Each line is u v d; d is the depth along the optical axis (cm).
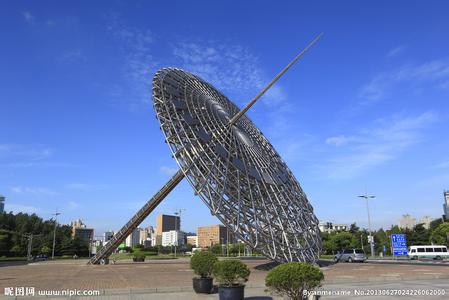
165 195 5734
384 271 4294
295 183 5681
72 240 15512
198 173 3997
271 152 5769
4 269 5291
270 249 4122
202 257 2606
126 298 2386
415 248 8950
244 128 5422
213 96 5581
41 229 15900
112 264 6650
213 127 4581
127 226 6209
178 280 3372
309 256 4675
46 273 4372
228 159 4250
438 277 3491
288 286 1627
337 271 4356
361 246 14838
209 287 2569
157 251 15600
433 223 17538
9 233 13588
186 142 4166
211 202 3875
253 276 3694
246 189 4269
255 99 4738
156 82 4612
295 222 4725
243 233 3947
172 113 4378
